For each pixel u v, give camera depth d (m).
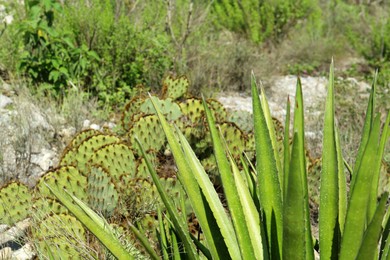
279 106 6.96
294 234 1.72
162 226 2.39
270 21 9.48
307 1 9.72
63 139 5.17
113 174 3.93
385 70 8.11
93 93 6.26
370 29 9.78
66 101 5.61
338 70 8.62
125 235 3.08
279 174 2.21
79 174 3.68
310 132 5.69
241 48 7.86
